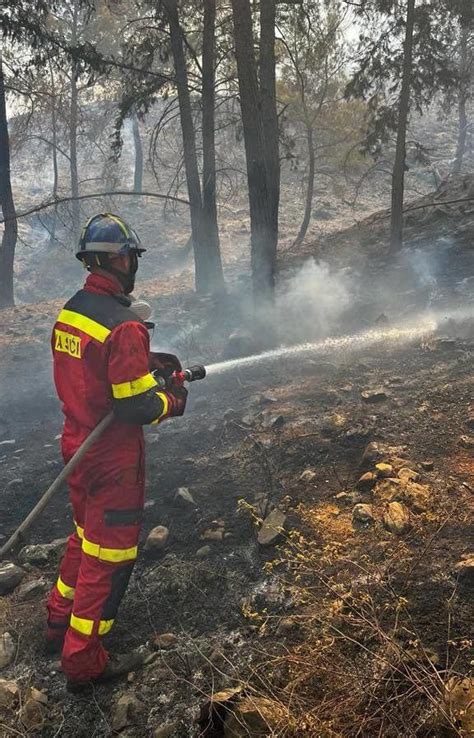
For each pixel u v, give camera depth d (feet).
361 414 16.39
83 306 8.44
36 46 39.81
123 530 8.68
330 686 7.91
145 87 40.78
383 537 10.76
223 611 10.12
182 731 8.06
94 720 8.57
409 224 45.42
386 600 9.18
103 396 8.45
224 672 8.75
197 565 11.26
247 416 17.74
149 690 8.81
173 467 15.56
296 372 21.52
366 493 12.37
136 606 10.58
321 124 70.44
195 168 40.01
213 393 21.20
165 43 40.45
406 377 19.03
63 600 9.66
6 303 53.88
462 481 12.28
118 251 8.50
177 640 9.64
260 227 26.48
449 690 7.37
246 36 24.67
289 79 66.39
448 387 17.25
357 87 43.27
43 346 33.01
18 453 19.56
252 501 13.06
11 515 14.80
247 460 15.14
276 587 10.30
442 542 10.41
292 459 14.56
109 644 9.84
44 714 8.71
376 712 7.22
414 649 8.16
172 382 9.20
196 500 13.60
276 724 7.32
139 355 8.18
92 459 8.55
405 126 37.86
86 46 38.55
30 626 10.46
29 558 12.46
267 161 30.78
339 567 10.24
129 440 8.66
